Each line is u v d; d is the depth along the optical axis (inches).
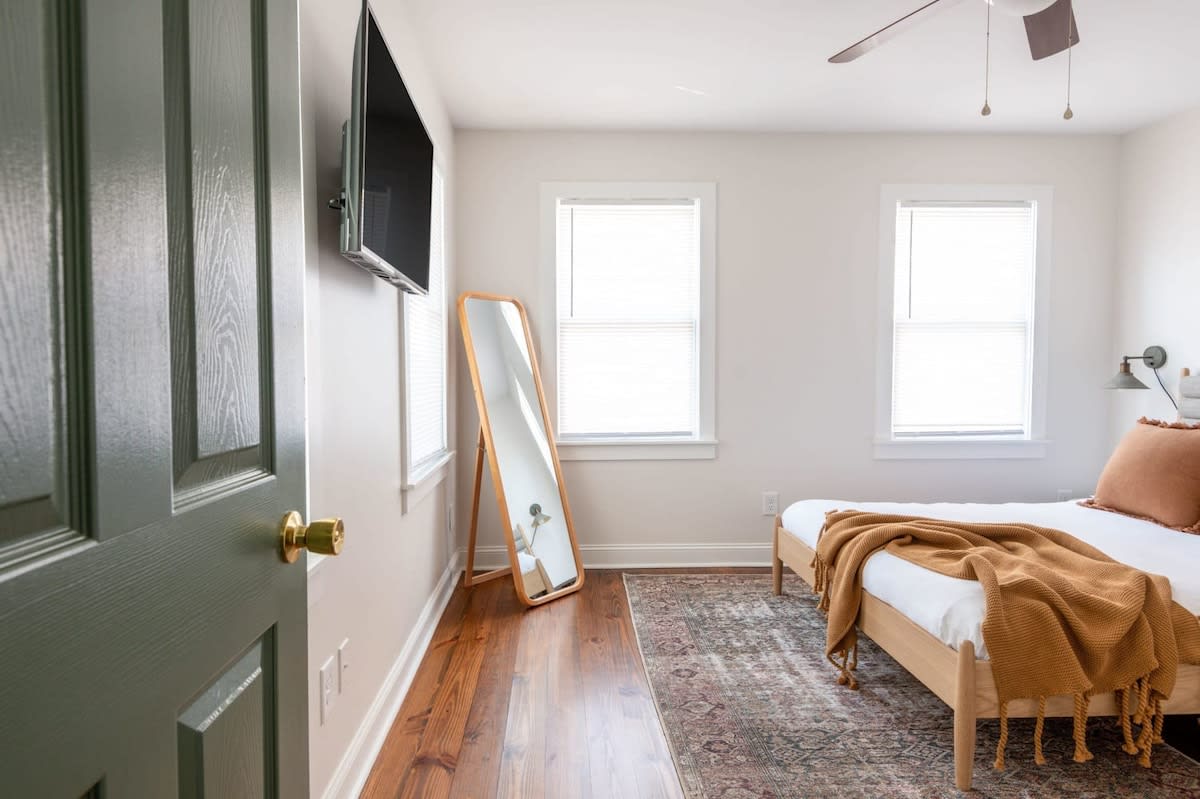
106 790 19.4
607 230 153.7
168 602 22.6
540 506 138.8
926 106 137.6
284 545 31.8
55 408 17.7
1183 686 74.6
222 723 25.9
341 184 68.2
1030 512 117.6
